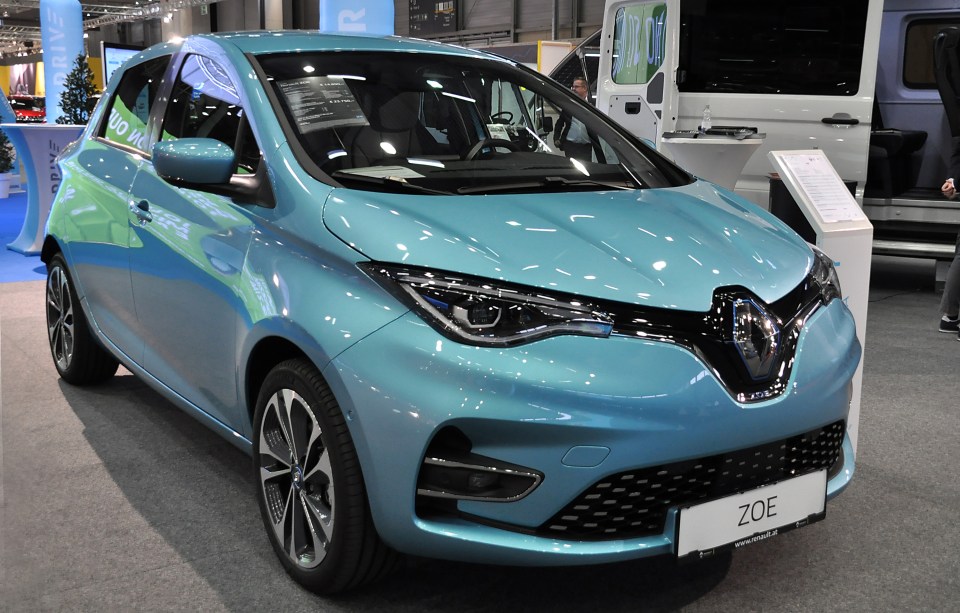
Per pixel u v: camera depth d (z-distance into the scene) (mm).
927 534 2387
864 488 2689
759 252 2045
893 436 3143
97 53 32781
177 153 2145
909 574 2172
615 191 2293
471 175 2213
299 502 2055
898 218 5914
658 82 6137
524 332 1709
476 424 1684
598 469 1692
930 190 6277
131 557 2193
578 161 2465
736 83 5832
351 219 1919
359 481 1845
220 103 2443
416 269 1780
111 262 2887
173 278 2461
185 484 2627
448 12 22500
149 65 3016
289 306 1919
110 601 1986
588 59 8797
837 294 2170
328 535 1932
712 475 1827
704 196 2391
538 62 13500
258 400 2133
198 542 2275
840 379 1963
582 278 1781
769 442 1837
